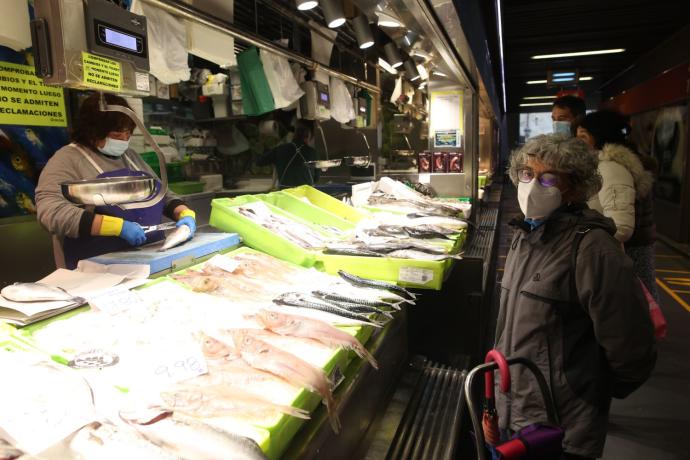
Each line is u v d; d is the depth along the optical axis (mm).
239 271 1690
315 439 983
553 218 1479
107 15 1314
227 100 4363
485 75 3908
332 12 2262
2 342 1015
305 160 4285
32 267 2795
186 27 2215
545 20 7938
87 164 1991
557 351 1430
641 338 1341
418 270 1808
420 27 2088
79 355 1037
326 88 3432
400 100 4910
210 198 4352
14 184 2764
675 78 7840
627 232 2334
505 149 19250
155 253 1709
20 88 2674
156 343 1117
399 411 1681
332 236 2266
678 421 2773
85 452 711
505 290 1658
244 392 930
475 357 2428
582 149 1462
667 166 8305
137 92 1450
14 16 1735
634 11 7383
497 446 1232
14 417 772
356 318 1322
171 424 792
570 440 1406
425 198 3527
